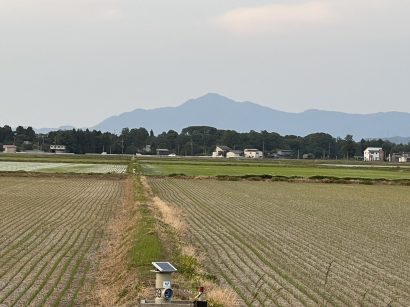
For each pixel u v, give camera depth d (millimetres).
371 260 27828
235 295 19766
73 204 52781
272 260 26984
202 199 59781
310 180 93438
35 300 19844
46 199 57188
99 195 62656
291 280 22734
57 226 38156
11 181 81875
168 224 36750
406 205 58750
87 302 19750
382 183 92750
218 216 45156
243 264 25703
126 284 20594
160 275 16656
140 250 25266
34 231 35844
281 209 51750
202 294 16781
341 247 31547
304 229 38688
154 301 16859
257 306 18562
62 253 28609
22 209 48031
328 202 60312
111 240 32844
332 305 19234
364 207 55969
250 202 57812
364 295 19906
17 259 26922
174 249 26812
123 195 62938
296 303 19172
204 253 28250
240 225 39906
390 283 22828
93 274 24125
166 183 82875
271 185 83562
